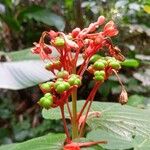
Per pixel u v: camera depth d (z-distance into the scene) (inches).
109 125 7.2
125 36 22.9
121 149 7.0
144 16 25.4
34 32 26.9
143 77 21.3
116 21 19.1
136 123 7.2
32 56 15.2
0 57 15.4
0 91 27.3
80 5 23.3
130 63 15.5
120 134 7.1
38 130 22.9
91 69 7.2
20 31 26.2
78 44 7.1
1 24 27.8
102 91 20.9
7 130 24.7
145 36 23.7
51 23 23.2
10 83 13.2
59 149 6.8
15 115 25.9
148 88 21.5
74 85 6.5
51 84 6.6
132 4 22.9
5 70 13.6
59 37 7.0
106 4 23.5
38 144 7.0
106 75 7.2
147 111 8.0
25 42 27.4
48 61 8.3
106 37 7.2
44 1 26.7
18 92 26.2
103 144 7.0
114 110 7.8
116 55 7.4
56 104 6.7
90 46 7.2
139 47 24.2
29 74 13.6
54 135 7.3
